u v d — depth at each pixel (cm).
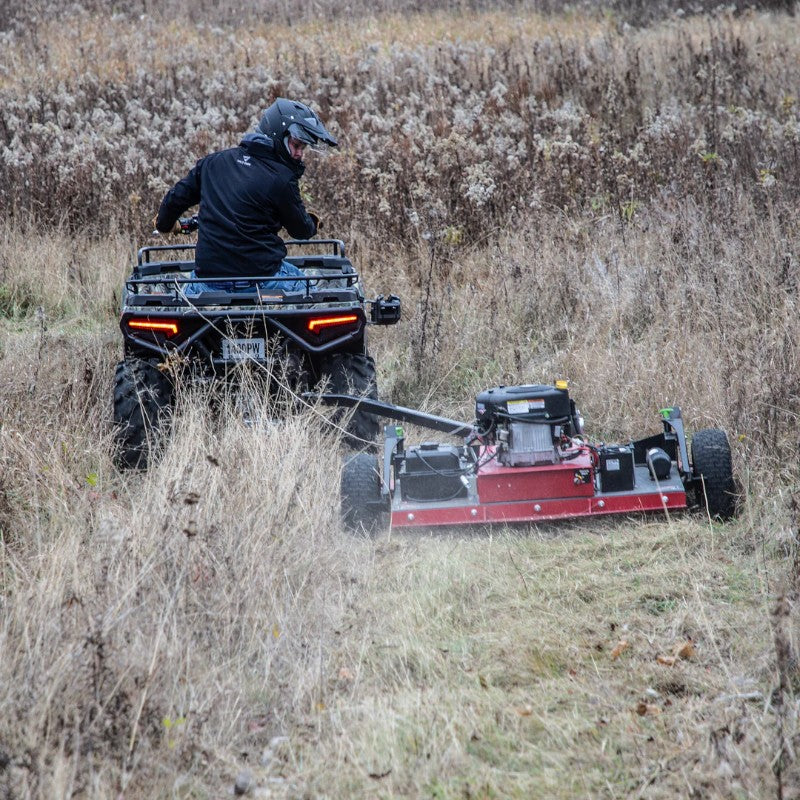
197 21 8744
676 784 1434
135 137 5438
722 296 3231
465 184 4350
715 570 1998
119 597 1698
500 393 2191
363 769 1480
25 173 4662
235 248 2719
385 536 2194
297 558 1998
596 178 4588
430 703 1623
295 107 2709
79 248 4256
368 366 2705
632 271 3644
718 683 1644
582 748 1524
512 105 5909
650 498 2150
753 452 2338
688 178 4450
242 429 2398
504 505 2147
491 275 3728
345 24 8669
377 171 4388
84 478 2406
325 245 4062
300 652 1745
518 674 1709
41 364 2936
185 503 1941
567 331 3331
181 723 1483
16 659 1545
